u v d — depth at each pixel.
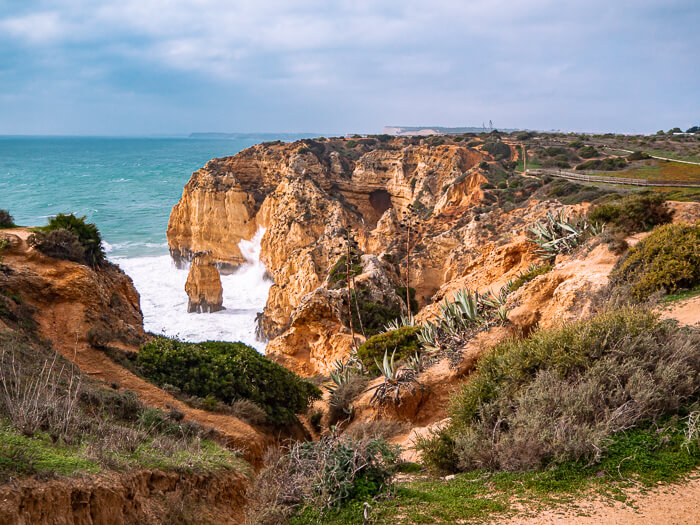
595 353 10.89
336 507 8.86
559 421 9.36
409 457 13.65
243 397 17.31
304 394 19.95
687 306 14.29
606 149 91.69
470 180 73.00
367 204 97.88
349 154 105.44
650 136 117.88
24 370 12.08
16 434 8.07
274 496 9.48
